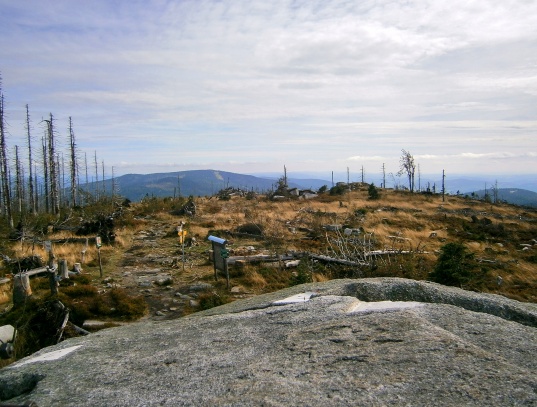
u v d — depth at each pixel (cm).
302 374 332
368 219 2877
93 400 330
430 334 379
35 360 457
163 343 466
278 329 458
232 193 5488
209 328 500
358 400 281
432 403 270
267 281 1383
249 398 300
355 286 598
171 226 2625
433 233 2438
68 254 1822
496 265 1717
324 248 1880
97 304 1098
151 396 327
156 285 1348
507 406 259
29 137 4222
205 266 1605
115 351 456
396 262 1497
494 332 402
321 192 5528
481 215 3719
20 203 3897
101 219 2416
